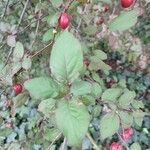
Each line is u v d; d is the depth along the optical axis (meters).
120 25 0.21
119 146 0.23
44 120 0.32
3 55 0.40
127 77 0.82
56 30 0.26
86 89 0.19
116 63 0.85
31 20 0.43
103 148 0.61
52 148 0.30
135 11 0.22
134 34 0.87
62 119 0.17
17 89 0.29
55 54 0.18
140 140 0.69
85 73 0.29
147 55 0.86
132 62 0.85
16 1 0.48
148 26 0.86
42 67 0.38
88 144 0.60
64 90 0.19
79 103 0.18
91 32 0.34
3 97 0.34
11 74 0.29
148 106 0.76
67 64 0.18
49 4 0.37
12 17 0.47
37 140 0.32
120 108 0.24
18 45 0.28
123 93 0.24
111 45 0.83
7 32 0.37
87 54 0.31
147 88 0.80
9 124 0.37
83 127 0.17
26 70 0.29
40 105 0.24
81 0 0.28
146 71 0.84
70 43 0.18
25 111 0.68
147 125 0.70
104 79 0.64
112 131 0.22
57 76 0.18
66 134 0.17
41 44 0.37
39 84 0.19
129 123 0.24
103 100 0.24
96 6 0.35
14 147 0.33
